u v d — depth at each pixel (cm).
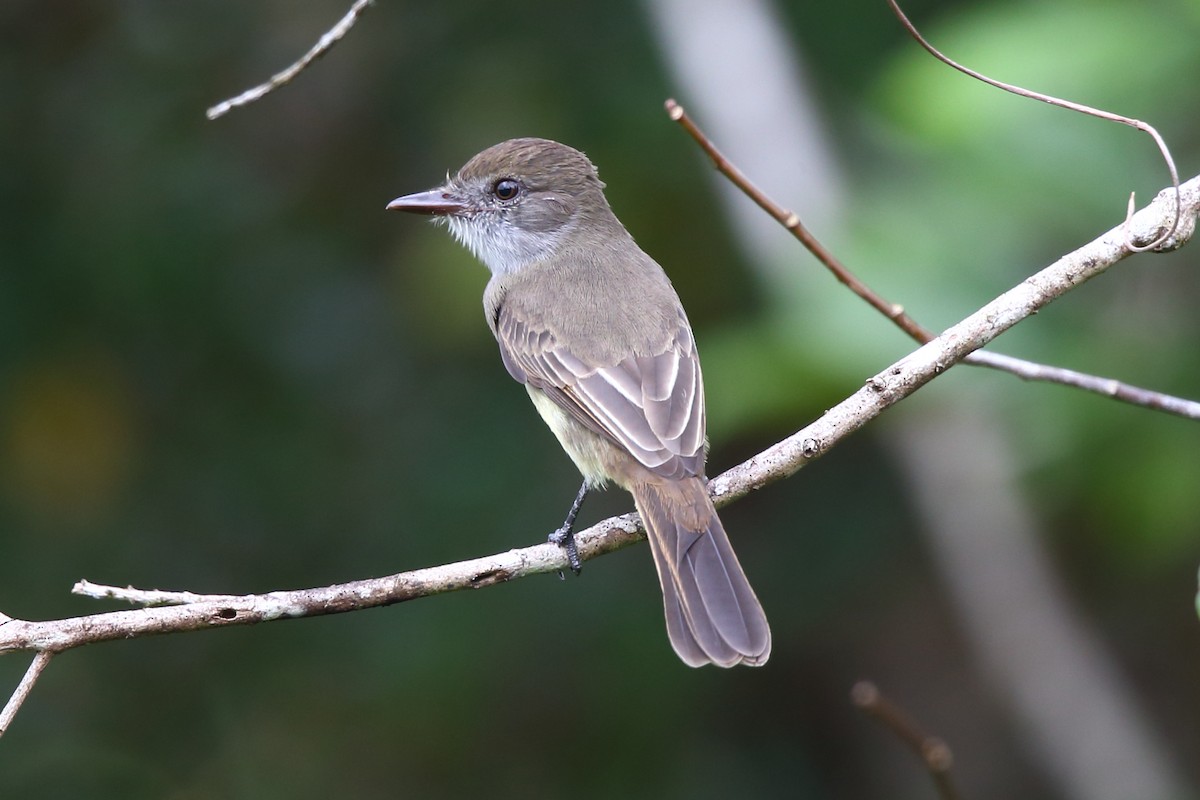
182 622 684
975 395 1023
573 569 782
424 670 1218
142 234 1219
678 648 755
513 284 1010
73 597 1199
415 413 1257
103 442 1220
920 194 995
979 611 1177
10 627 664
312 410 1251
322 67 1319
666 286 963
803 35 1288
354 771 1242
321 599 709
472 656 1218
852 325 938
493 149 1054
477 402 1248
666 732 1246
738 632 754
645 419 848
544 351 913
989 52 982
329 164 1316
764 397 942
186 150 1263
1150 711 1299
